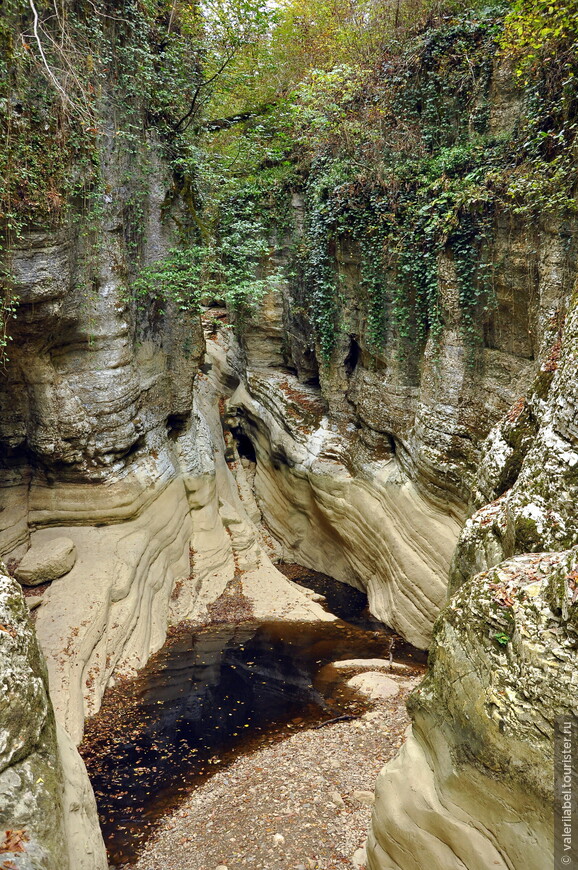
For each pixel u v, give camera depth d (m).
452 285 11.62
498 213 10.64
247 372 20.83
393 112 13.42
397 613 13.23
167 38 13.30
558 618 4.32
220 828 7.15
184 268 14.41
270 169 18.61
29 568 10.77
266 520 19.28
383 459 14.62
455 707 4.92
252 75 17.06
